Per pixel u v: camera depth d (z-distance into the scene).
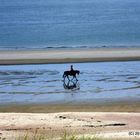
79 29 174.25
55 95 63.22
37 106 57.47
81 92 64.81
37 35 159.12
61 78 74.81
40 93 64.44
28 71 82.31
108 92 64.50
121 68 83.56
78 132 41.66
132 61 92.31
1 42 141.12
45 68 85.94
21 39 148.62
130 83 70.31
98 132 40.84
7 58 101.25
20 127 44.12
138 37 146.50
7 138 37.25
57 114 50.78
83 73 78.62
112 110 55.56
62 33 163.12
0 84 70.56
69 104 58.31
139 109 56.09
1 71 82.44
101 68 83.94
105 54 104.19
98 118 49.25
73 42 138.62
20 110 55.88
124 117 49.84
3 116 49.59
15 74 79.12
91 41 139.62
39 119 47.97
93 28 176.50
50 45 132.25
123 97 61.56
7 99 61.06
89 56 101.12
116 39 142.38
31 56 104.19
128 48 116.19
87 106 57.25
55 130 42.62
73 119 48.16
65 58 98.69
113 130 43.41
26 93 64.50
